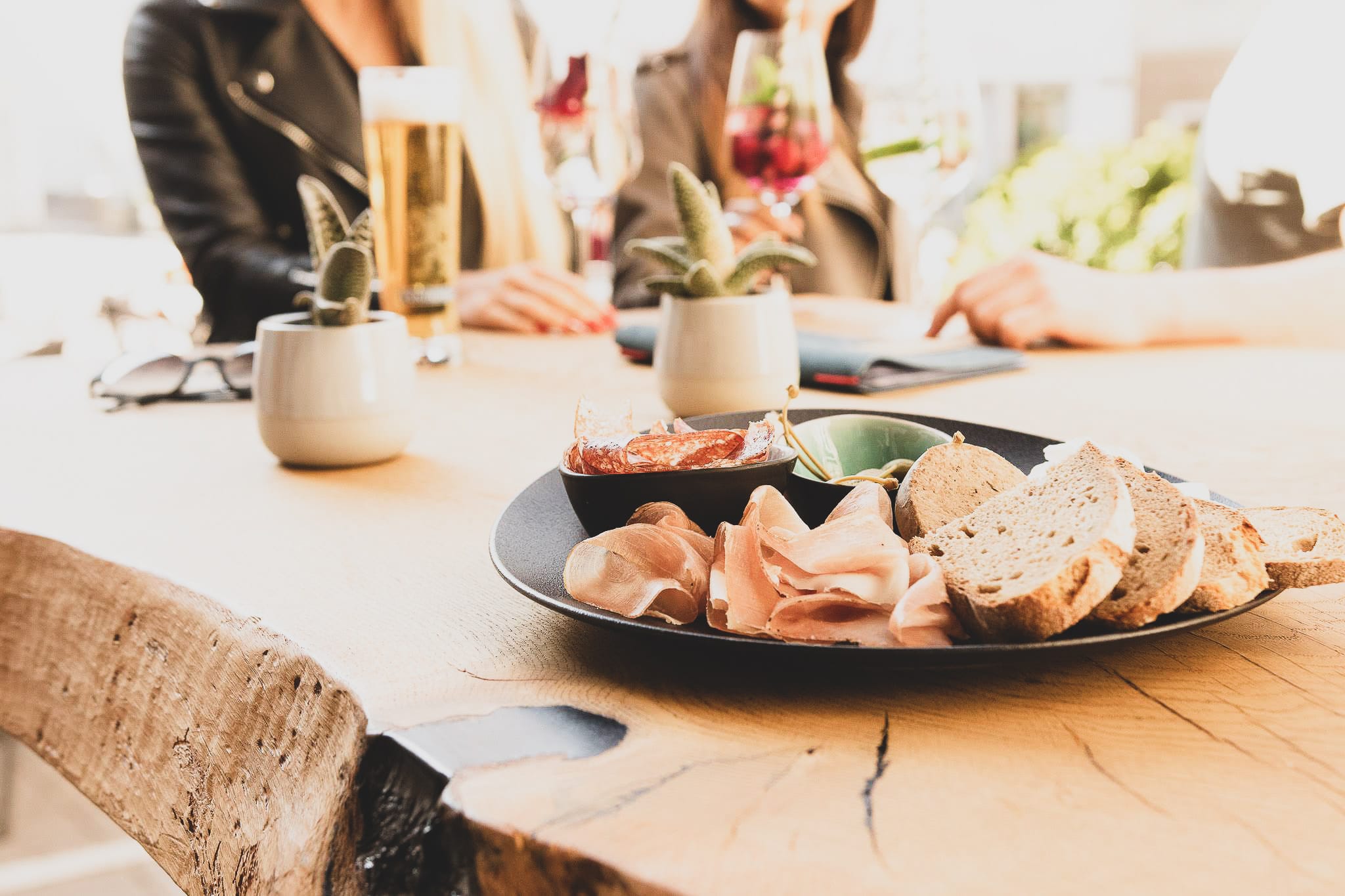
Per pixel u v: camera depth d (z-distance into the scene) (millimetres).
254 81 2365
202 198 2301
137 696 710
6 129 4266
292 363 981
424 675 528
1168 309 1621
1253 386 1272
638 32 2855
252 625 604
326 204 1086
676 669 528
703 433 660
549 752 437
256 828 564
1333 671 508
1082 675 511
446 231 1535
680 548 546
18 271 3836
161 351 1403
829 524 540
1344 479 846
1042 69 5211
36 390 1475
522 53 2693
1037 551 503
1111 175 4027
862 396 1257
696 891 337
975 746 440
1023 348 1611
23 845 1996
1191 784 404
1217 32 5078
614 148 1875
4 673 859
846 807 389
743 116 1717
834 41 2760
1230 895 331
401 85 1461
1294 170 2104
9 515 866
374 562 730
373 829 455
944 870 347
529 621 607
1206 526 539
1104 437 1021
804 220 2570
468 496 902
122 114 4352
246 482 965
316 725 531
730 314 1082
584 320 1888
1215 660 525
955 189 1729
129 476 995
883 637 493
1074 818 380
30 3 4211
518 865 371
